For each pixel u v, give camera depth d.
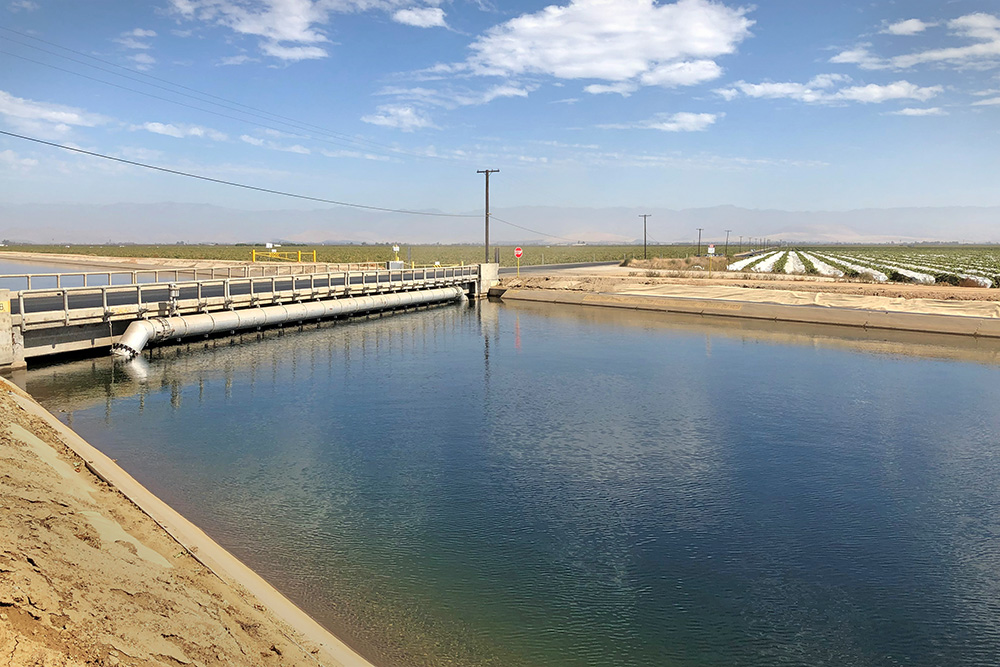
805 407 26.66
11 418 15.31
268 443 21.28
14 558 7.15
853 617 12.17
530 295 71.56
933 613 12.34
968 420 24.83
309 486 17.78
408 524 15.55
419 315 58.19
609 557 14.22
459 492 17.64
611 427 23.73
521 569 13.61
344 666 9.52
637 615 12.05
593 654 10.86
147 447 20.53
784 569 13.86
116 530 10.80
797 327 51.06
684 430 23.47
